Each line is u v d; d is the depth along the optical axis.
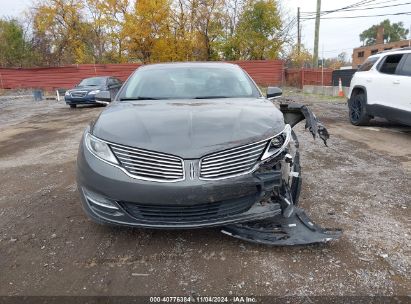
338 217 3.62
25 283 2.67
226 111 3.45
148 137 3.01
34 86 30.16
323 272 2.70
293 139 3.74
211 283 2.61
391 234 3.25
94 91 16.86
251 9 31.06
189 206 2.91
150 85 4.43
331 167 5.38
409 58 7.41
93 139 3.17
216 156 2.90
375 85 8.20
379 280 2.59
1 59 36.66
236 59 32.69
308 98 18.22
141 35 32.34
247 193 2.93
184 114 3.37
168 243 3.17
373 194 4.25
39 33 37.59
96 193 3.04
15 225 3.63
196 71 4.71
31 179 5.20
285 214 3.17
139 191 2.87
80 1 35.78
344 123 9.62
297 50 33.00
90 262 2.92
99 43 35.97
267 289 2.53
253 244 3.10
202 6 31.81
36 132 9.91
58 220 3.71
